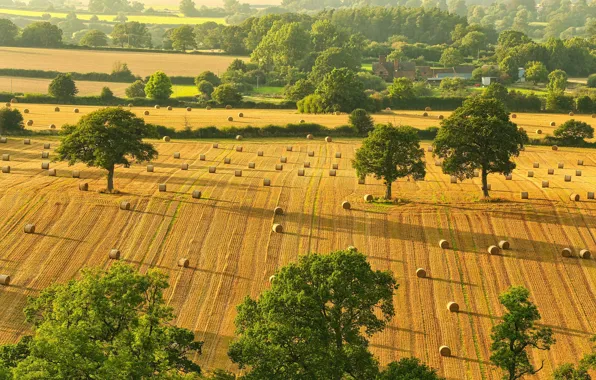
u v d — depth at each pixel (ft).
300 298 181.16
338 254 194.29
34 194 307.37
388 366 180.45
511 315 188.75
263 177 354.95
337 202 318.04
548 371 212.02
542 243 282.77
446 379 208.23
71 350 153.17
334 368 174.60
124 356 155.02
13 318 225.15
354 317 193.36
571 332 230.68
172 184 332.80
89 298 172.86
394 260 269.44
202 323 227.81
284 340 177.17
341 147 435.94
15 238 271.28
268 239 281.33
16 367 156.56
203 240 278.26
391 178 320.50
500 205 315.58
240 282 251.80
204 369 205.26
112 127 314.35
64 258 260.42
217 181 342.03
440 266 266.16
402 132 322.34
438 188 346.13
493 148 321.93
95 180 334.03
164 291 243.81
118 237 276.82
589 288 254.88
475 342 224.74
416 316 236.43
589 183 358.64
